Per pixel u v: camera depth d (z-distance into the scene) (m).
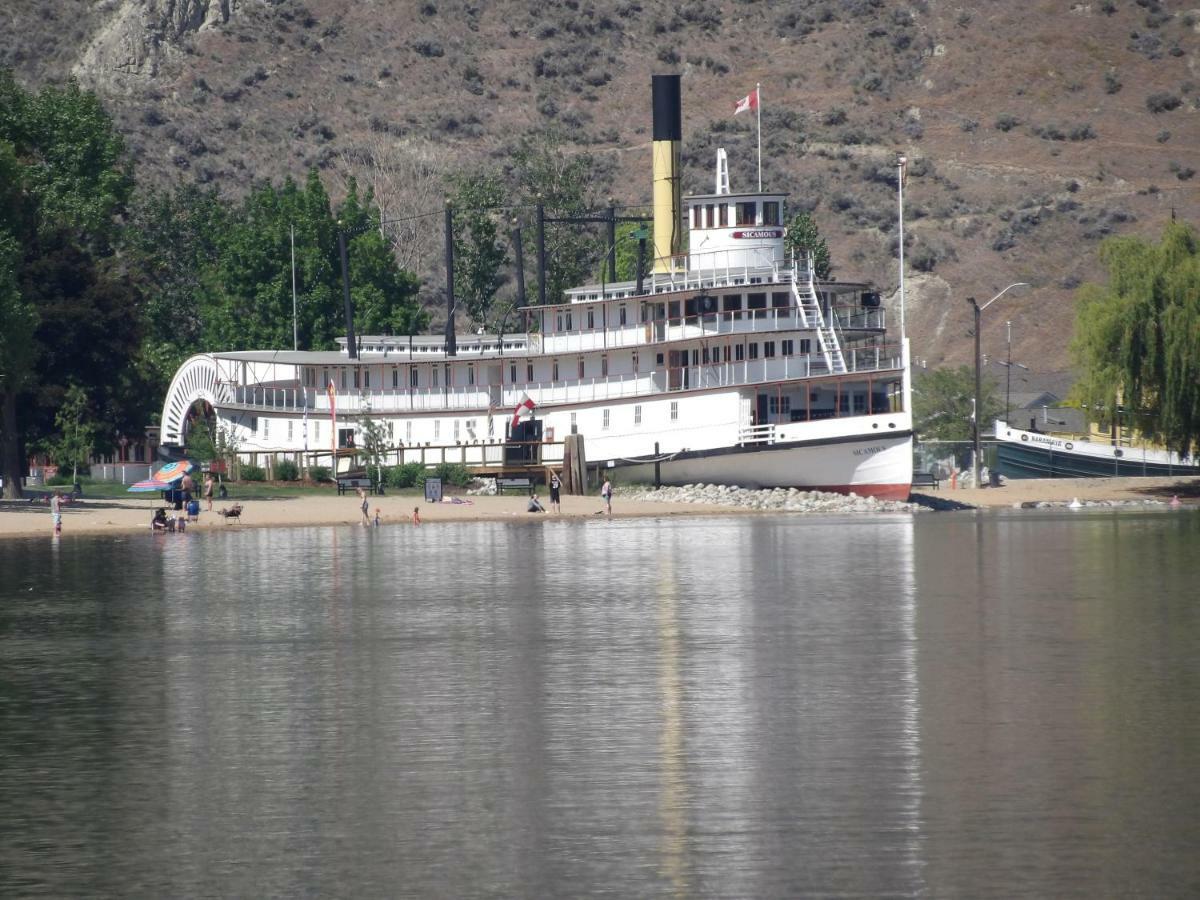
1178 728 151.00
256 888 109.69
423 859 114.75
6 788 133.75
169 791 132.38
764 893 107.50
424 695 169.75
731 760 139.88
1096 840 117.31
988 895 106.75
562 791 130.75
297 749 145.88
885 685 173.00
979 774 134.88
